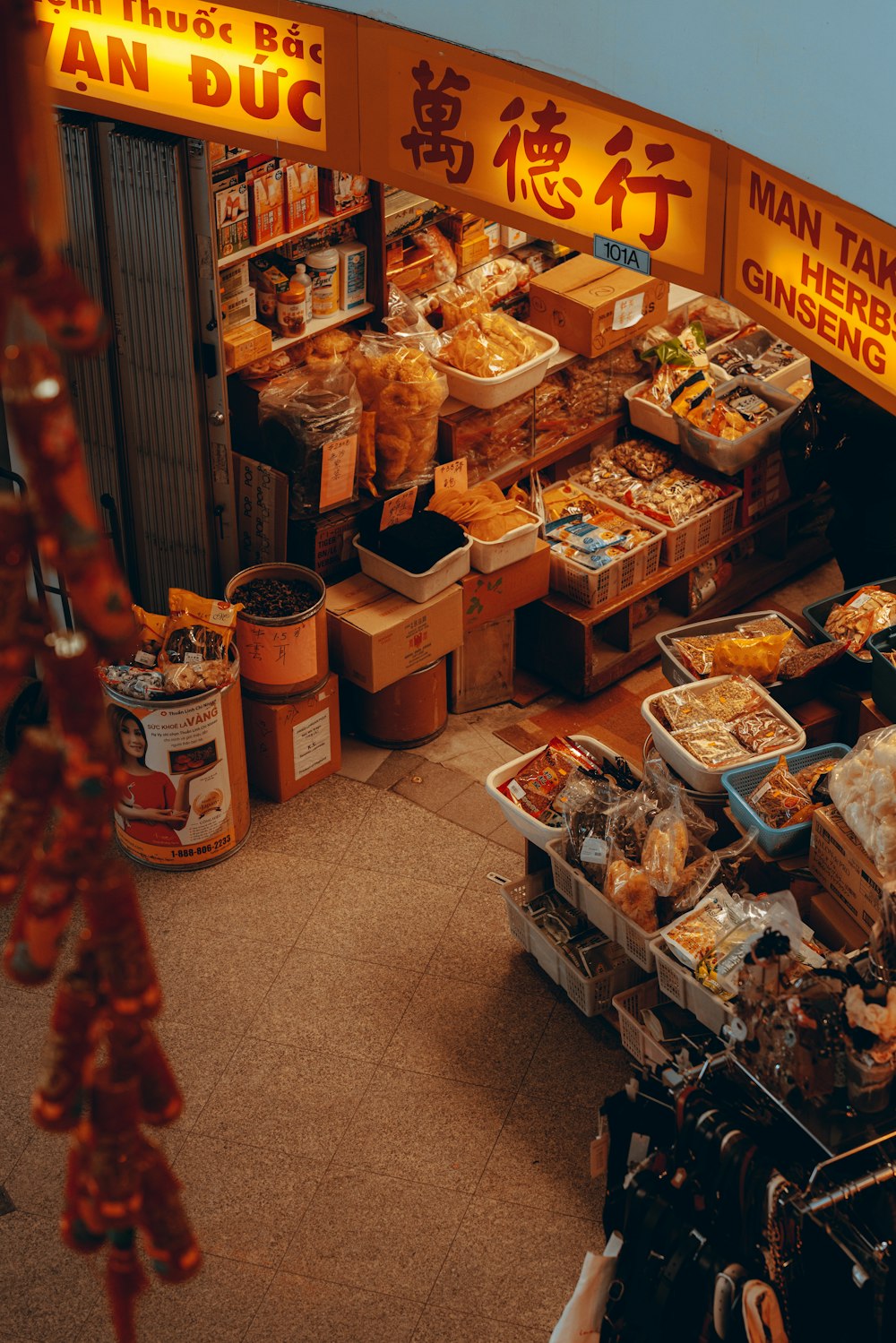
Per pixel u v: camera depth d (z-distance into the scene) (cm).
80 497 111
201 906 568
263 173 570
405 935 557
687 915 456
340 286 631
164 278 560
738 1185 327
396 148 495
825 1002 332
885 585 574
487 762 645
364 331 647
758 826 473
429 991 534
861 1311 316
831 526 652
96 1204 145
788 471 699
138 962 136
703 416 689
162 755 547
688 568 697
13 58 99
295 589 600
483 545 625
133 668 542
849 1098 334
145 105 520
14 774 126
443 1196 462
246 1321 425
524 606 681
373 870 586
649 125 438
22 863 128
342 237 630
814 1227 319
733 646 546
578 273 686
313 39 484
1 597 115
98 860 129
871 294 389
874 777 428
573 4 432
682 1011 484
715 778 499
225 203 562
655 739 520
